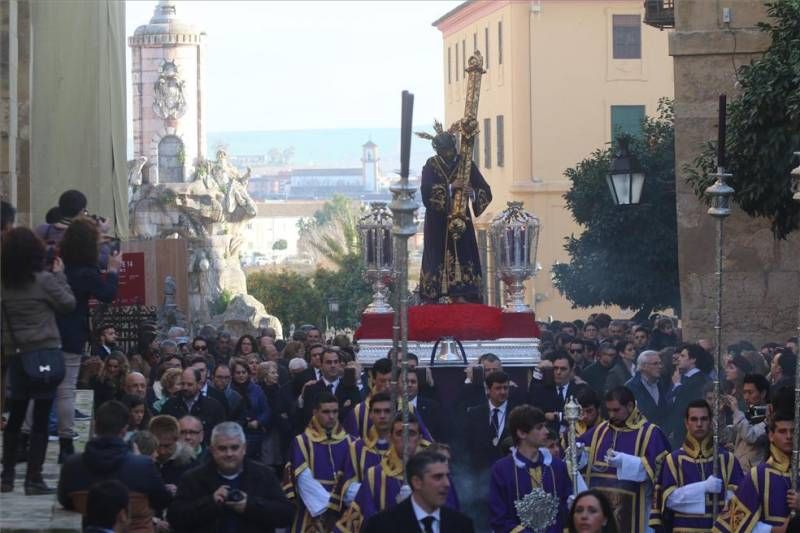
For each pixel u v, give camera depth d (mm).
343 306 97250
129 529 12336
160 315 42781
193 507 12375
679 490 14562
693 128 27984
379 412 15312
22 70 24781
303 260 161375
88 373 19891
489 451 17922
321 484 15344
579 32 73750
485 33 78312
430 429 18328
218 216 83438
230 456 12461
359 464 15359
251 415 21172
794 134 24141
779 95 24203
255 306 80000
